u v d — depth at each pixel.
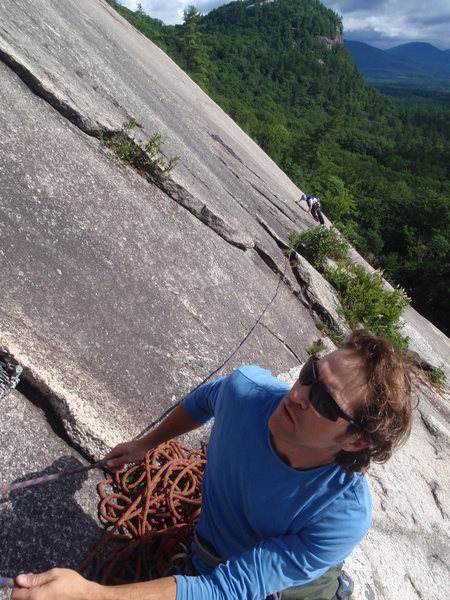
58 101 3.98
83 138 4.10
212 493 1.82
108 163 4.14
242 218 6.04
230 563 1.53
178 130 7.05
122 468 2.25
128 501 2.27
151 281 3.53
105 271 3.20
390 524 3.45
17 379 2.21
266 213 7.58
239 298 4.43
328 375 1.40
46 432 2.25
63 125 3.97
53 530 2.00
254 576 1.49
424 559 3.48
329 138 51.47
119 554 2.06
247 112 58.25
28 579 1.40
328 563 1.54
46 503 2.04
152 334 3.17
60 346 2.55
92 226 3.38
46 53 4.65
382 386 1.36
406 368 1.42
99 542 2.05
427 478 4.35
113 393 2.63
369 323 6.36
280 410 1.50
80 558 2.02
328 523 1.51
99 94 5.13
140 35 15.00
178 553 2.17
